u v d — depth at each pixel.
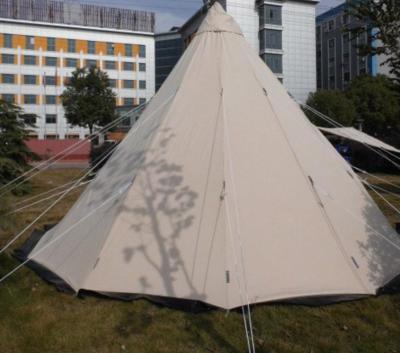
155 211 4.86
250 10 46.97
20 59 52.31
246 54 6.11
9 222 5.31
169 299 4.42
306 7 47.84
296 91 48.00
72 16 56.03
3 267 5.68
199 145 5.13
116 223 4.88
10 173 12.85
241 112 5.36
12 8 53.91
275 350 3.70
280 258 4.58
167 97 5.86
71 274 4.96
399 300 4.63
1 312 4.43
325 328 4.08
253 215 4.70
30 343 3.87
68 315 4.32
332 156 5.86
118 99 56.38
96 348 3.77
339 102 30.16
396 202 10.83
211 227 4.62
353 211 5.28
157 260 4.64
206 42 6.12
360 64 55.91
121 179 5.33
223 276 4.38
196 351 3.70
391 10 4.42
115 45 55.91
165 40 72.75
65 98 38.53
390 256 5.17
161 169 5.09
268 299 4.38
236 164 4.94
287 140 5.32
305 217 4.85
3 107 13.45
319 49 64.69
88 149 34.84
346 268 4.73
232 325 4.07
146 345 3.79
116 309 4.39
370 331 4.05
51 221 8.84
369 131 31.70
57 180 17.66
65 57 54.00
